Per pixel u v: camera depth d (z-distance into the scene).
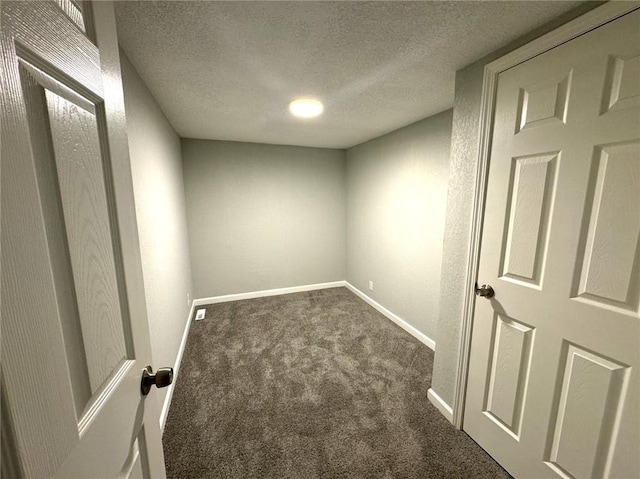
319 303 3.41
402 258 2.73
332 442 1.43
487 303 1.31
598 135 0.89
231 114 2.15
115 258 0.56
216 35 1.12
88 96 0.49
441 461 1.33
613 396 0.90
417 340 2.53
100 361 0.48
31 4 0.35
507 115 1.17
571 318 0.99
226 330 2.70
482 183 1.29
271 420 1.58
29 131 0.34
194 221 3.22
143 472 0.67
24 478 0.30
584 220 0.94
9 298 0.29
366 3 0.94
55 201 0.39
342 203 3.86
